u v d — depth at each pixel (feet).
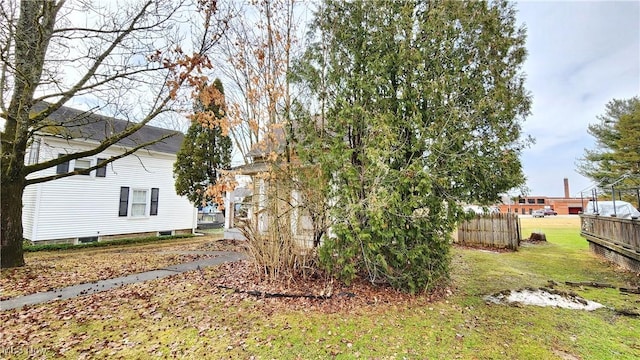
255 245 19.80
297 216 19.76
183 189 45.19
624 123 63.52
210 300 16.57
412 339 12.17
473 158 16.58
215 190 17.21
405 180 15.78
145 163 48.80
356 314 14.71
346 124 18.72
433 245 17.66
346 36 19.20
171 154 51.93
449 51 17.95
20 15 23.45
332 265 18.15
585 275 22.68
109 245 40.65
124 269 24.63
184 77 16.38
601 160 69.56
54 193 38.37
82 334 12.66
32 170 25.53
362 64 19.25
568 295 17.54
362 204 16.44
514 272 23.62
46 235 37.42
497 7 18.78
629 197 61.11
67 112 41.22
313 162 18.69
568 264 26.71
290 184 19.25
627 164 62.95
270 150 18.71
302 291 17.53
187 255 31.45
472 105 17.66
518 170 17.71
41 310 15.34
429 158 16.80
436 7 17.83
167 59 17.20
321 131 19.49
